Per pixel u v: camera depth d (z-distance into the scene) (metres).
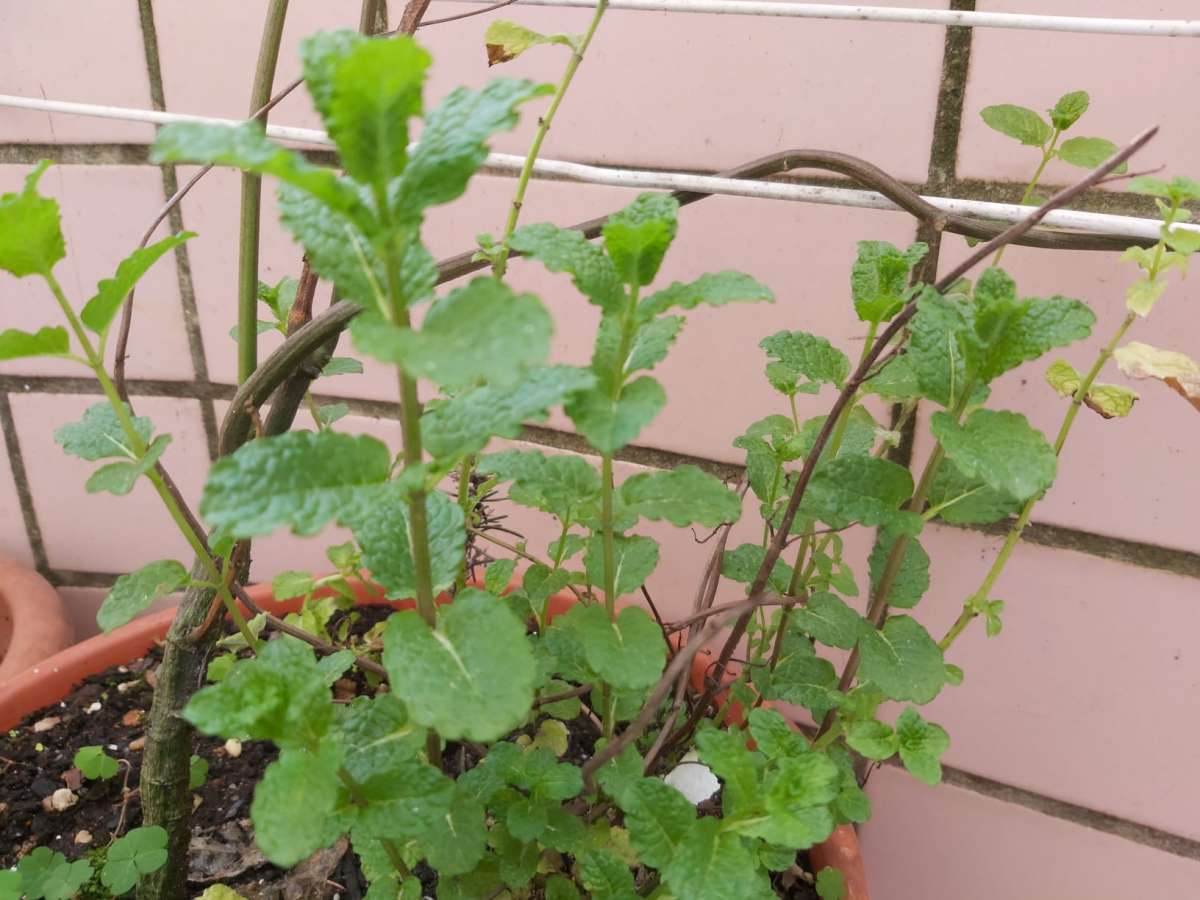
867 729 0.34
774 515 0.39
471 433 0.24
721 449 0.52
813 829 0.28
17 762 0.49
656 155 0.47
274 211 0.54
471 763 0.45
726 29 0.43
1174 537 0.45
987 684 0.52
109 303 0.29
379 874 0.34
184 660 0.39
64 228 0.57
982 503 0.34
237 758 0.49
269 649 0.26
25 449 0.64
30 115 0.54
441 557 0.28
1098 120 0.40
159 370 0.60
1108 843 0.52
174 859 0.42
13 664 0.54
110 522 0.66
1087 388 0.35
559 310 0.52
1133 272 0.41
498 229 0.51
